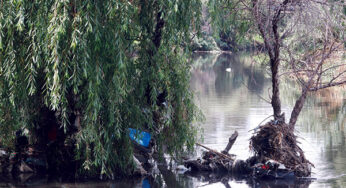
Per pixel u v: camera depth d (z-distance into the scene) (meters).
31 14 10.46
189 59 12.58
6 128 11.97
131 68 11.83
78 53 10.39
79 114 12.20
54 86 10.54
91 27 9.99
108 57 10.97
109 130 11.53
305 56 12.41
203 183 11.81
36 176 12.40
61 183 11.66
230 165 12.85
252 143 12.62
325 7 12.05
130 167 12.33
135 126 12.01
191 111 12.91
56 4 10.04
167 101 12.41
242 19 12.52
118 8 10.53
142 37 11.96
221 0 12.02
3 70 10.91
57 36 9.91
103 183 11.70
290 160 12.27
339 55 12.88
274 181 11.90
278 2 11.84
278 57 12.37
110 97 10.95
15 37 10.87
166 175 12.55
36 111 12.52
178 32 11.61
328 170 12.51
